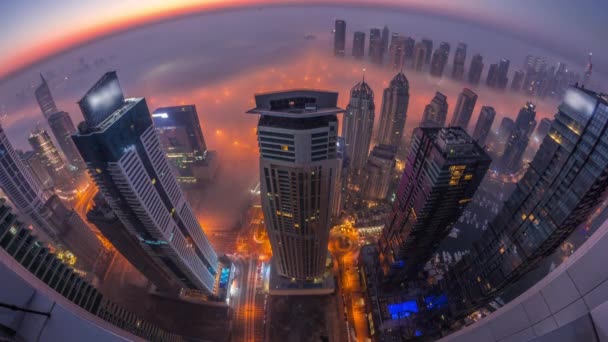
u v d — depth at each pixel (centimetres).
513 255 13612
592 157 9944
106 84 11475
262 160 11794
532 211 12606
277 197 13150
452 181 12419
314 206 13262
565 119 11031
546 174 11956
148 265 17838
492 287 15025
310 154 11081
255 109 10562
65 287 6975
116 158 11156
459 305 17100
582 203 10550
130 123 12088
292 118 10800
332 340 18338
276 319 19412
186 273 17488
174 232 15612
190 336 18825
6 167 18275
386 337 16962
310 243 15650
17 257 5828
